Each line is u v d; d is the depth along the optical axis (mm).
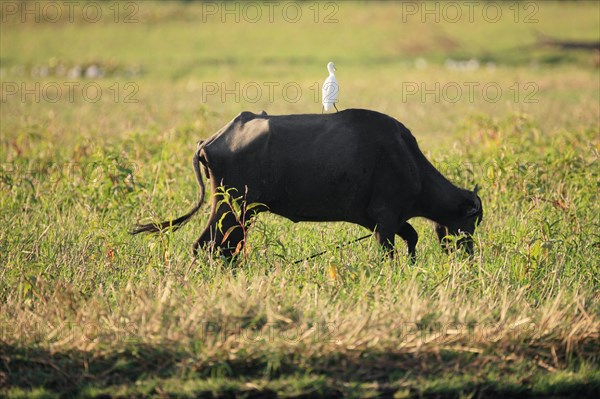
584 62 132375
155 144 47906
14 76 124438
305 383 21500
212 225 29531
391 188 29281
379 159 29016
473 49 146000
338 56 142375
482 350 22875
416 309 23781
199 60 140000
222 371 22156
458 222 30688
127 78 120500
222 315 23688
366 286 26078
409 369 22359
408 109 78875
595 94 93250
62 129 63500
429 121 71750
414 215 30844
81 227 34188
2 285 27531
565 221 33312
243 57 143125
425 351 22766
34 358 22656
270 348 22422
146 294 24953
